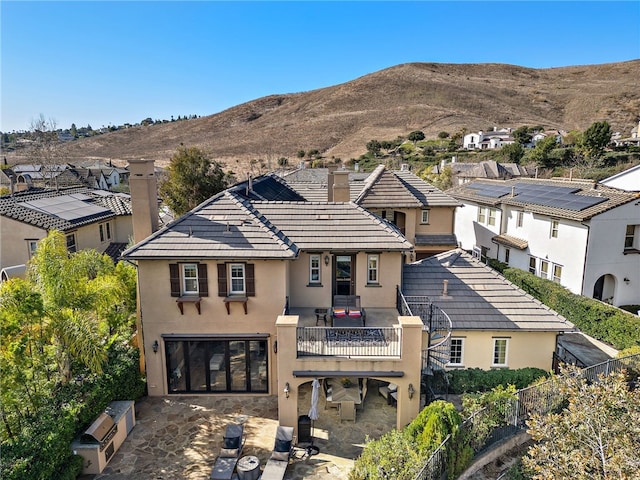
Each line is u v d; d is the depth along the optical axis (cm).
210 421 1568
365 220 1884
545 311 1781
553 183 3309
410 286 1919
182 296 1666
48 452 1102
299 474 1297
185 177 4328
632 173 3244
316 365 1433
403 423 1473
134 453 1388
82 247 3083
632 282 2586
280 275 1645
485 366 1769
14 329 1234
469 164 7250
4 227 2800
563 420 1102
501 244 3281
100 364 1395
